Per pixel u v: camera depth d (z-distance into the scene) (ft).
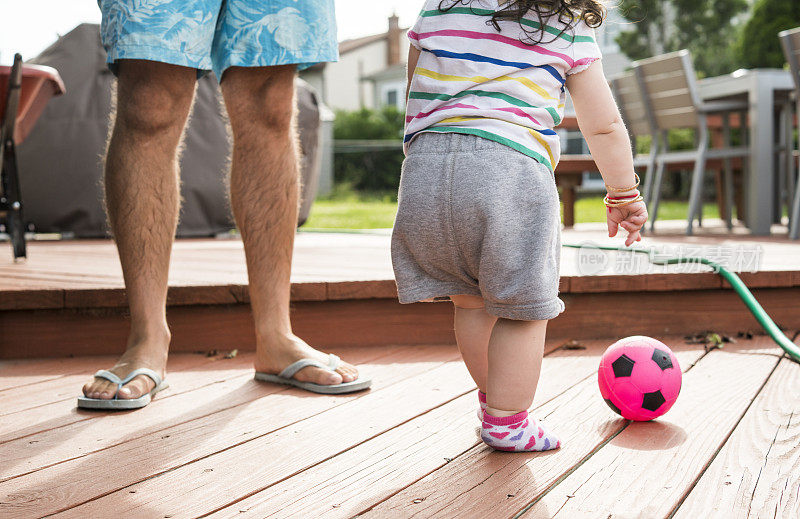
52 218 15.16
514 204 4.10
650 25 66.44
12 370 6.48
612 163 4.67
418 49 4.74
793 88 14.32
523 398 4.23
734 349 7.14
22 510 3.48
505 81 4.31
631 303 7.75
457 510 3.47
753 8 58.65
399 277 4.42
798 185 13.30
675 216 28.40
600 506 3.51
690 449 4.34
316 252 11.56
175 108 5.46
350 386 5.63
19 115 10.36
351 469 4.04
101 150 15.05
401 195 4.38
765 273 7.75
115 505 3.54
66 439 4.55
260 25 5.42
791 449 4.32
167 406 5.30
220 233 15.87
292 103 5.80
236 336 7.22
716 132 20.44
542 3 4.33
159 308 5.72
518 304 4.07
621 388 4.80
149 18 5.03
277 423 4.88
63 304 6.91
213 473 3.97
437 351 7.17
